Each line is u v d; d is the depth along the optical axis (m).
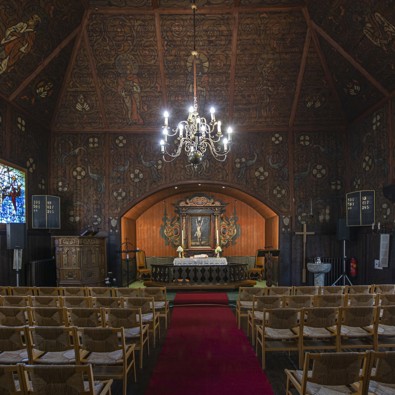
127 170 14.00
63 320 5.55
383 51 9.75
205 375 5.28
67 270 11.52
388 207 10.89
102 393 3.79
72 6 10.15
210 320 8.72
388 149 11.00
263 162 14.04
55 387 3.29
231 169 14.06
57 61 11.44
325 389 3.68
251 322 7.21
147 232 17.56
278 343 5.82
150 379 5.17
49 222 12.44
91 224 13.80
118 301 6.41
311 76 12.49
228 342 6.87
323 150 13.95
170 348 6.51
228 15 10.92
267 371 5.48
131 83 12.80
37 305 6.48
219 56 12.09
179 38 11.56
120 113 13.66
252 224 17.70
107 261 13.67
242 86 12.97
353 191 13.34
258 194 13.97
